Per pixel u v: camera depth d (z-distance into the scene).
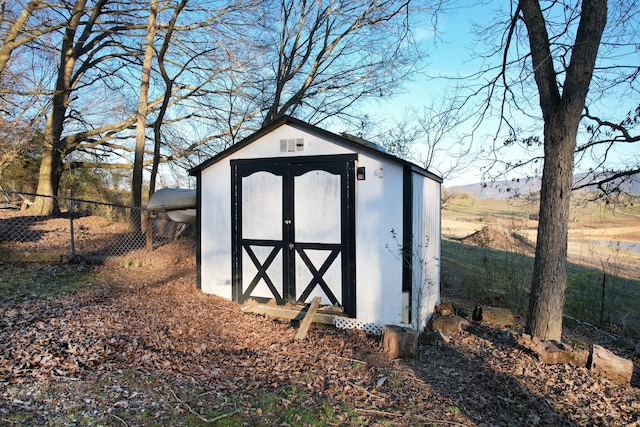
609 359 5.25
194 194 10.20
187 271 9.31
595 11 5.55
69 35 13.70
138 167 11.10
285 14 14.20
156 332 5.47
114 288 7.46
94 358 4.30
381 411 3.99
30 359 4.05
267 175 7.34
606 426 4.11
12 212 13.79
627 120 7.36
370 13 13.57
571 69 5.71
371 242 6.69
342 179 6.84
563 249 6.06
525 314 8.45
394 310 6.55
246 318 6.91
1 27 11.02
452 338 6.55
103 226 12.84
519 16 6.74
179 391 3.89
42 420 3.13
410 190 6.41
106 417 3.29
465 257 12.35
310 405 3.95
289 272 7.21
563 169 5.95
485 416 4.11
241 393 4.04
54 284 7.27
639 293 9.63
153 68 12.33
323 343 6.02
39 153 16.06
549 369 5.34
